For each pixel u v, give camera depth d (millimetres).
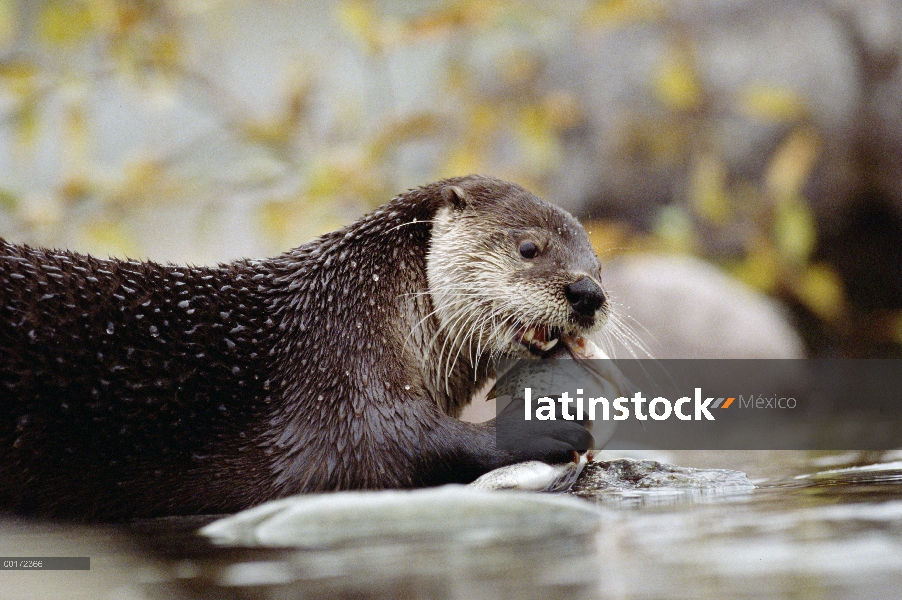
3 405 6461
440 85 16844
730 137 17688
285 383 7035
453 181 8078
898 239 17719
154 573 4406
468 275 7543
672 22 18203
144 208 14719
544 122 15953
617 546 4465
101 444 6648
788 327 15312
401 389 6965
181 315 6953
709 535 4645
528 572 4000
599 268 7762
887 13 17594
